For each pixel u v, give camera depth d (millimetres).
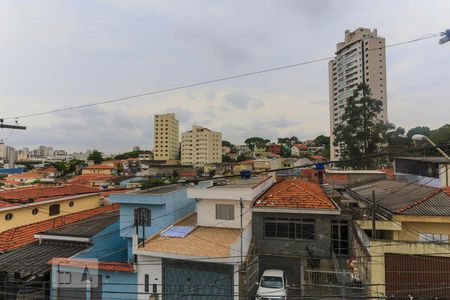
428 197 16031
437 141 42094
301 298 13492
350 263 15156
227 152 147875
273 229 16578
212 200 17828
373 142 45531
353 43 95375
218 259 13133
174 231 16750
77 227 18562
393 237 15453
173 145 139750
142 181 56531
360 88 48031
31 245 17547
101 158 129125
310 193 17109
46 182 38094
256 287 14883
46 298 15156
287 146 136125
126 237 18641
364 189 23828
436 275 12586
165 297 13977
